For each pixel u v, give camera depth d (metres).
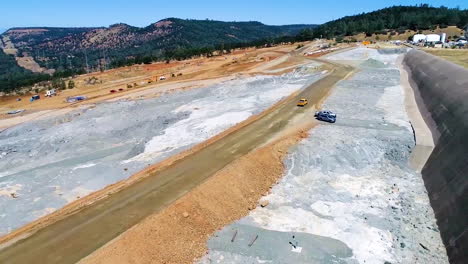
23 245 22.12
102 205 26.36
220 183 28.67
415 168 34.34
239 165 31.61
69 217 25.02
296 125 43.59
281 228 25.53
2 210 28.23
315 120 45.47
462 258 21.02
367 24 187.62
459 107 36.09
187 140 41.03
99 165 36.62
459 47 114.56
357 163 35.22
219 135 41.09
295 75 80.06
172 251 22.28
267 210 27.83
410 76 72.69
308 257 22.58
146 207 25.59
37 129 55.28
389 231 25.17
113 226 23.50
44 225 24.28
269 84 71.88
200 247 23.34
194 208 25.62
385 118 45.69
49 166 38.62
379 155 36.44
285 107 51.94
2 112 71.00
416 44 133.25
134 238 21.69
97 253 20.41
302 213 27.34
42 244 22.09
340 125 43.34
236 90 68.12
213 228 25.17
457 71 49.66
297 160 35.00
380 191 30.47
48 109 67.81
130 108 60.81
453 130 33.53
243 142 38.34
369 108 50.28
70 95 85.50
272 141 38.28
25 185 32.84
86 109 62.97
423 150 35.88
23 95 94.81
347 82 68.00
